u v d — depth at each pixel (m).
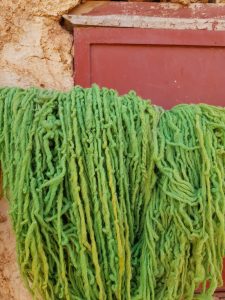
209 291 0.96
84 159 0.90
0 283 1.05
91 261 0.92
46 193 0.91
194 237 0.93
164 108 1.09
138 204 0.95
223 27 1.09
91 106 0.91
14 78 1.06
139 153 0.93
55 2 1.07
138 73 1.08
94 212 0.90
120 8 1.08
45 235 0.90
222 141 0.95
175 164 0.93
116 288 0.91
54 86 1.08
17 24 1.06
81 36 1.07
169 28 1.08
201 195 0.92
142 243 0.95
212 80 1.10
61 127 0.91
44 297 0.94
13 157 0.91
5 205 1.04
